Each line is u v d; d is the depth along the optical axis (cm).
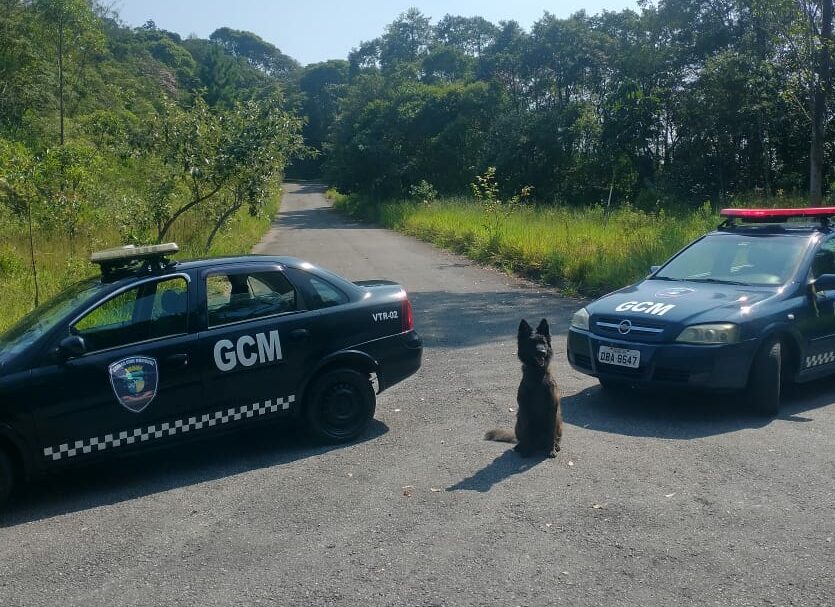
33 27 3050
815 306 688
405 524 461
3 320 1037
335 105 10225
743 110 3178
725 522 446
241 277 608
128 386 548
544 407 563
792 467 526
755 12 1602
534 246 1759
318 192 8456
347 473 554
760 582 377
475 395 745
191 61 10669
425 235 2791
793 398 709
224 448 630
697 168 3556
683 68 3819
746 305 650
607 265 1408
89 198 2025
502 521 459
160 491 542
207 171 1561
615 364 662
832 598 360
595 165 4209
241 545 445
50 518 505
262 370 594
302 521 474
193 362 570
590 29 4878
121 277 585
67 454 532
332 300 634
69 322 547
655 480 512
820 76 1564
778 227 779
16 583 412
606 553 413
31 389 520
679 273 766
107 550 448
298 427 674
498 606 364
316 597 380
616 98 3978
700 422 637
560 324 1080
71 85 3556
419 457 580
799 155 3300
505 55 5334
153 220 1648
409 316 666
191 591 393
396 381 654
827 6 1487
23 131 3025
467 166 5147
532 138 4462
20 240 1639
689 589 372
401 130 5256
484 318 1159
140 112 4403
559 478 524
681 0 3750
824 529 432
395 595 379
